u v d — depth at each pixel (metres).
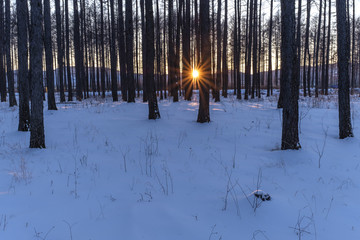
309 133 8.17
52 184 4.63
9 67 17.56
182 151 6.67
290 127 6.33
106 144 7.34
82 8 24.69
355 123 9.40
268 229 3.11
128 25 15.85
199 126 9.25
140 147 7.05
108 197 4.11
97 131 8.84
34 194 4.19
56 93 35.88
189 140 7.67
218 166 5.58
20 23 8.91
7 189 4.37
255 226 3.17
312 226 3.16
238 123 9.69
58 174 5.15
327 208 3.66
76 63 21.92
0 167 5.49
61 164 5.77
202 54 9.64
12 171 5.27
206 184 4.61
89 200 3.99
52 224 3.26
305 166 5.36
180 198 4.04
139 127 9.28
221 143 7.34
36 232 3.06
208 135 8.15
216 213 3.52
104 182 4.76
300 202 3.84
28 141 7.98
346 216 3.43
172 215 3.47
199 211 3.59
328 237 2.95
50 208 3.71
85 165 5.70
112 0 19.33
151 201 3.93
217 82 18.02
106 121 10.41
